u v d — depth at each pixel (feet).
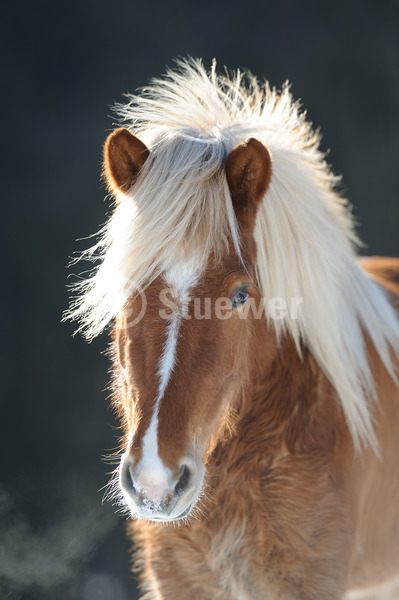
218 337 11.14
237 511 13.16
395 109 56.70
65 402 47.70
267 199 13.00
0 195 50.83
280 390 13.42
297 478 13.00
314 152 15.96
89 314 13.41
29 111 52.37
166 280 11.07
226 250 11.42
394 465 15.21
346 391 13.71
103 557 40.42
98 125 53.31
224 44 55.31
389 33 56.80
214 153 12.14
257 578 13.28
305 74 56.18
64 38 53.26
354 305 14.87
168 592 13.58
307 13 56.29
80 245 51.31
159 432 10.48
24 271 49.90
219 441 13.20
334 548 13.07
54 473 45.32
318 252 13.62
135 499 10.40
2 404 46.83
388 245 55.57
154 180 11.71
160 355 10.82
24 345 48.55
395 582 16.81
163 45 54.70
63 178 52.13
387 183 56.24
